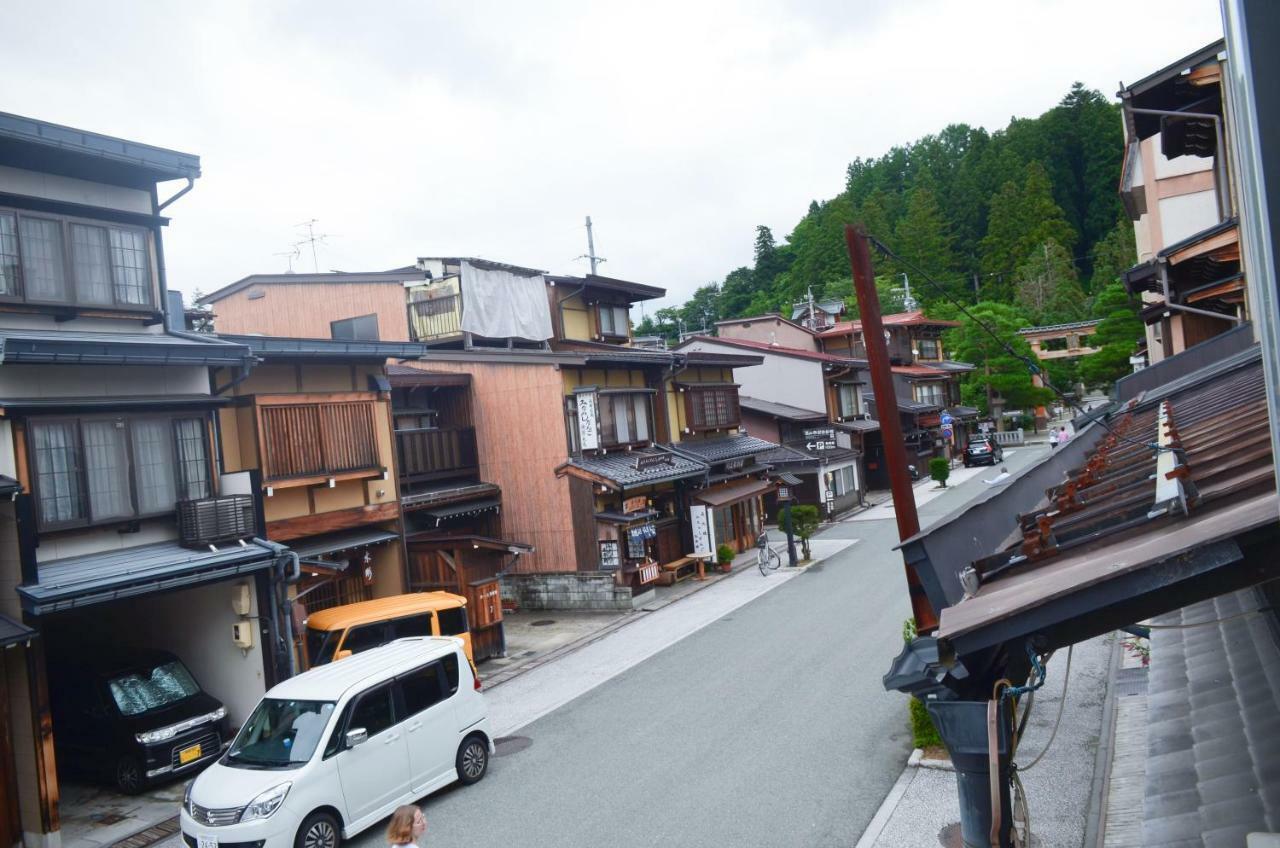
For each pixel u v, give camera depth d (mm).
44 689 10195
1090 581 2963
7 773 10156
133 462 12086
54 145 11570
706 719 12453
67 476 11250
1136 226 24531
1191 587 2998
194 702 12398
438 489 21078
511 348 24000
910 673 4004
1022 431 56688
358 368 16828
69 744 12383
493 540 17469
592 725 12742
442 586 17562
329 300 24719
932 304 68250
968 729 3707
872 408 43094
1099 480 5754
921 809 8891
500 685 15516
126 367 12219
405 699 10125
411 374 20828
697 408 27875
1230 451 4281
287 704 9648
